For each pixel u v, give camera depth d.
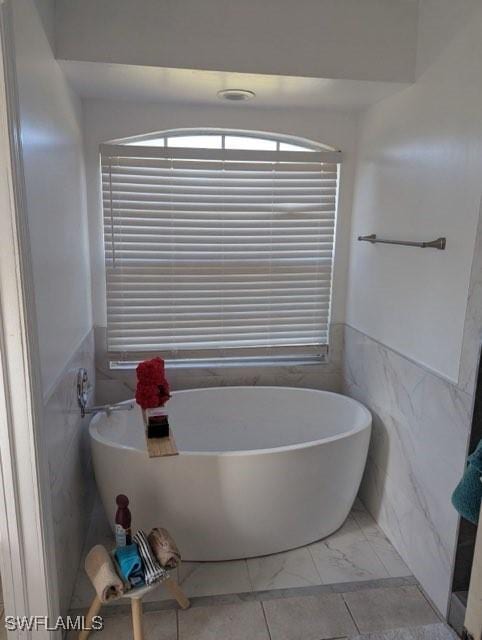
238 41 1.93
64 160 1.96
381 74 2.01
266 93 2.25
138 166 2.54
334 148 2.69
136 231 2.61
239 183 2.66
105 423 2.32
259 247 2.74
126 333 2.70
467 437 1.66
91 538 2.23
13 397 1.38
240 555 2.12
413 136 2.04
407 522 2.09
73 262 2.10
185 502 2.01
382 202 2.35
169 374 2.78
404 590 1.96
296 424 2.79
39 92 1.57
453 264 1.75
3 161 1.26
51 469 1.60
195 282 2.72
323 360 2.98
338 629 1.76
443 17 1.81
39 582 1.53
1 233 1.29
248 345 2.85
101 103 2.44
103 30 1.84
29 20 1.46
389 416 2.27
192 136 2.64
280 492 2.05
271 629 1.75
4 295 1.32
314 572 2.05
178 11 1.88
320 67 1.99
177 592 1.81
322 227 2.78
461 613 1.69
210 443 2.75
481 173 1.58
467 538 1.71
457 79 1.72
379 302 2.39
